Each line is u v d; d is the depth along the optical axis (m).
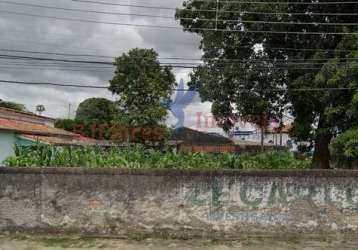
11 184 8.80
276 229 8.69
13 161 10.18
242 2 17.78
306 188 8.74
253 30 18.11
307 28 18.06
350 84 14.31
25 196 8.79
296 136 19.36
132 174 8.77
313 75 16.94
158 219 8.70
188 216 8.70
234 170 8.76
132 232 8.71
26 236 8.63
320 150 18.59
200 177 8.74
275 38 18.41
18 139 19.97
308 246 8.20
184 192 8.73
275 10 17.52
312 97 17.20
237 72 18.75
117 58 34.12
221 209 8.70
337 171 8.75
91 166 10.20
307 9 17.88
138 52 34.19
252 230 8.68
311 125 18.55
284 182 8.73
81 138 32.28
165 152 11.96
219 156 11.78
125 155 10.95
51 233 8.73
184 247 8.08
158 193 8.74
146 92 33.94
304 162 18.28
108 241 8.42
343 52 15.95
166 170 8.75
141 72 34.09
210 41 19.14
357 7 17.25
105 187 8.77
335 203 8.73
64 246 8.10
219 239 8.57
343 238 8.65
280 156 13.74
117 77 34.16
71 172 8.80
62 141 24.97
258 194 8.72
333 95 14.94
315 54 17.02
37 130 20.94
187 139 39.53
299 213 8.71
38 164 10.23
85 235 8.70
